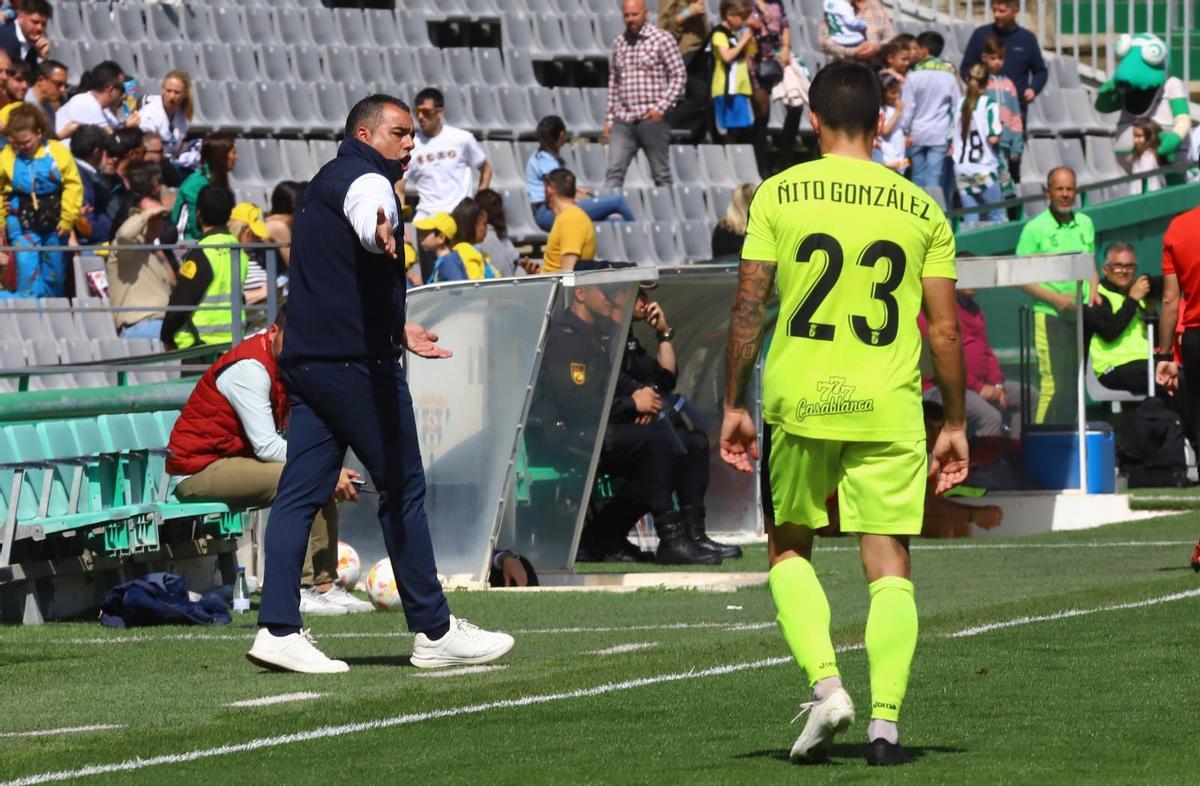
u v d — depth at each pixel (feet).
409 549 86.02
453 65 263.90
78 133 189.88
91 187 187.11
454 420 126.62
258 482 105.60
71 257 184.24
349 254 83.82
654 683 78.74
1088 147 274.98
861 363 60.34
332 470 85.81
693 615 106.52
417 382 126.82
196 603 105.81
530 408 128.88
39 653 91.40
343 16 265.34
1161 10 272.51
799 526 62.59
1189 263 117.29
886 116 232.32
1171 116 252.01
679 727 68.49
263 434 104.78
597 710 72.38
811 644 59.93
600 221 228.63
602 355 130.72
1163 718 68.69
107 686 80.79
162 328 156.56
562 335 129.08
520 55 268.62
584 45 277.64
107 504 113.09
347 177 83.61
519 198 233.96
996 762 60.18
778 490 62.03
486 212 193.06
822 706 58.75
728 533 161.38
